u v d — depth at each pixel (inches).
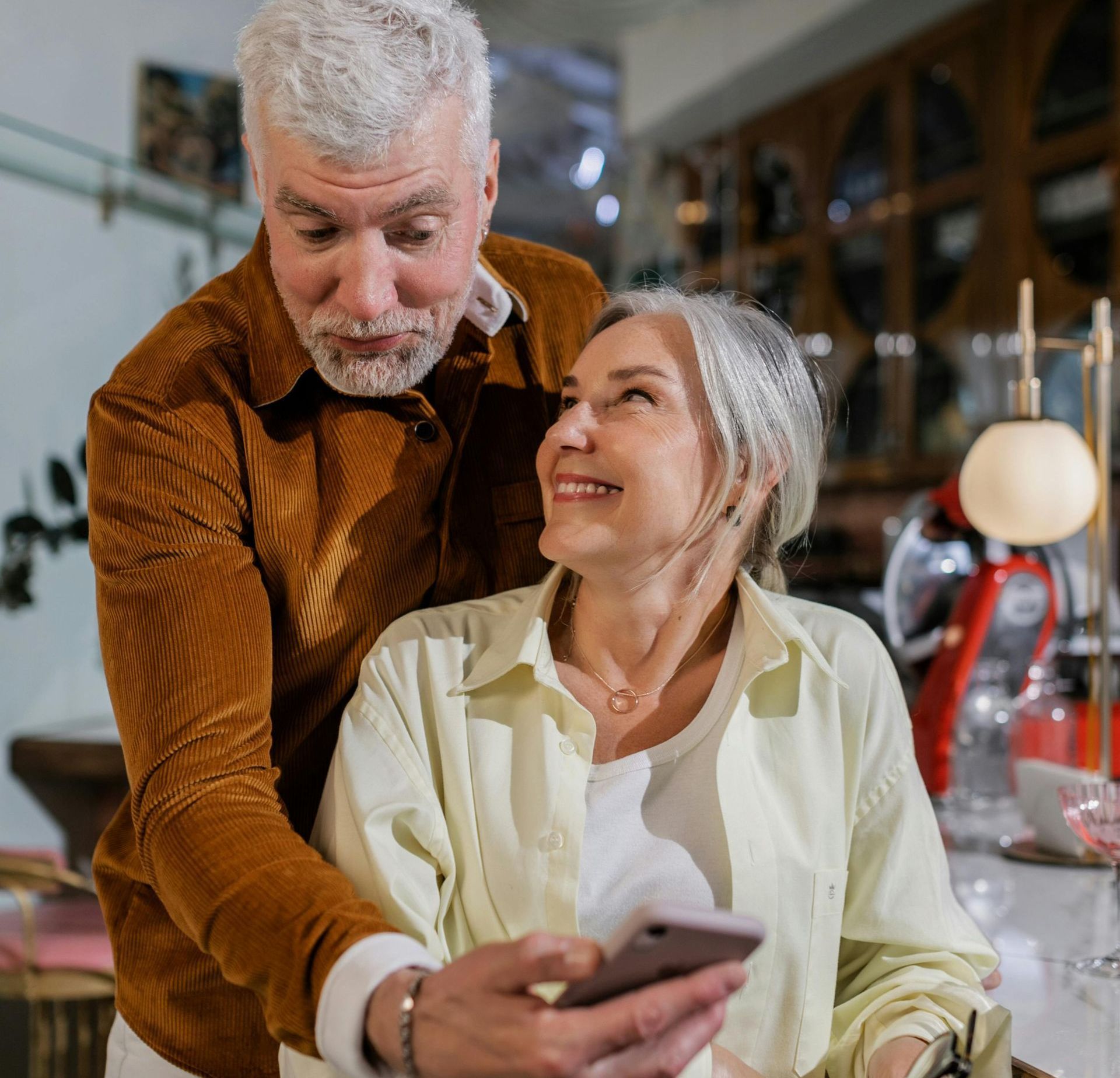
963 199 179.2
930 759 80.0
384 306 42.8
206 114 137.3
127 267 129.3
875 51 187.8
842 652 47.4
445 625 47.6
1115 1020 47.4
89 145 124.6
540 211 230.2
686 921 30.1
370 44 40.4
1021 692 83.2
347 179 40.8
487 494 53.5
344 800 43.9
